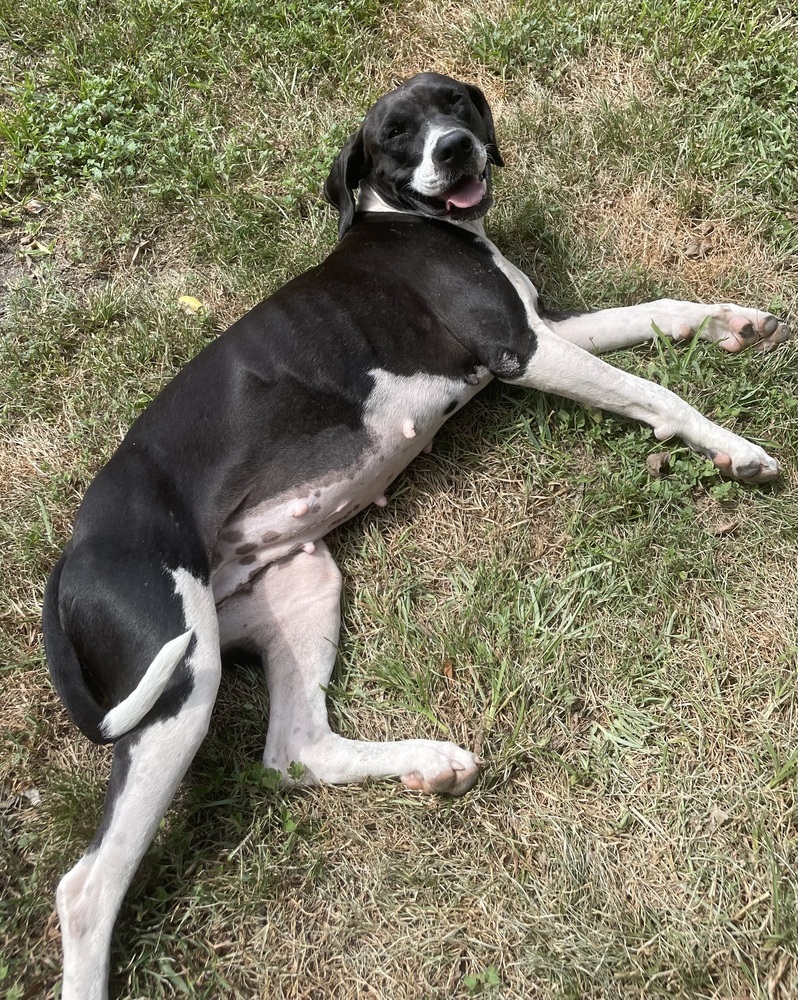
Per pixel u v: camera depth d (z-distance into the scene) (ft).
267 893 3.88
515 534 4.41
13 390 4.99
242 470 4.13
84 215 5.39
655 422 4.34
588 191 5.16
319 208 5.30
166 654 3.71
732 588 4.19
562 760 3.96
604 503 4.36
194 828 4.02
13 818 4.11
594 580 4.25
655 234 5.05
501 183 5.22
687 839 3.79
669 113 5.26
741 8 5.49
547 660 4.12
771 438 4.42
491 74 5.66
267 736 4.11
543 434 4.55
